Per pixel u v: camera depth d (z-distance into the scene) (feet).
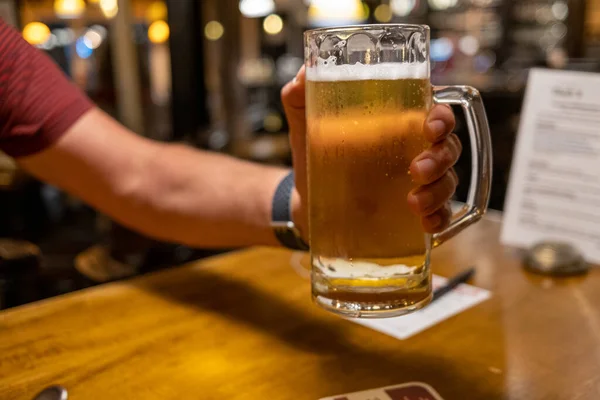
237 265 3.27
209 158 3.23
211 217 2.99
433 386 2.01
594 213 3.26
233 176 3.06
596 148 3.25
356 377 2.08
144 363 2.20
